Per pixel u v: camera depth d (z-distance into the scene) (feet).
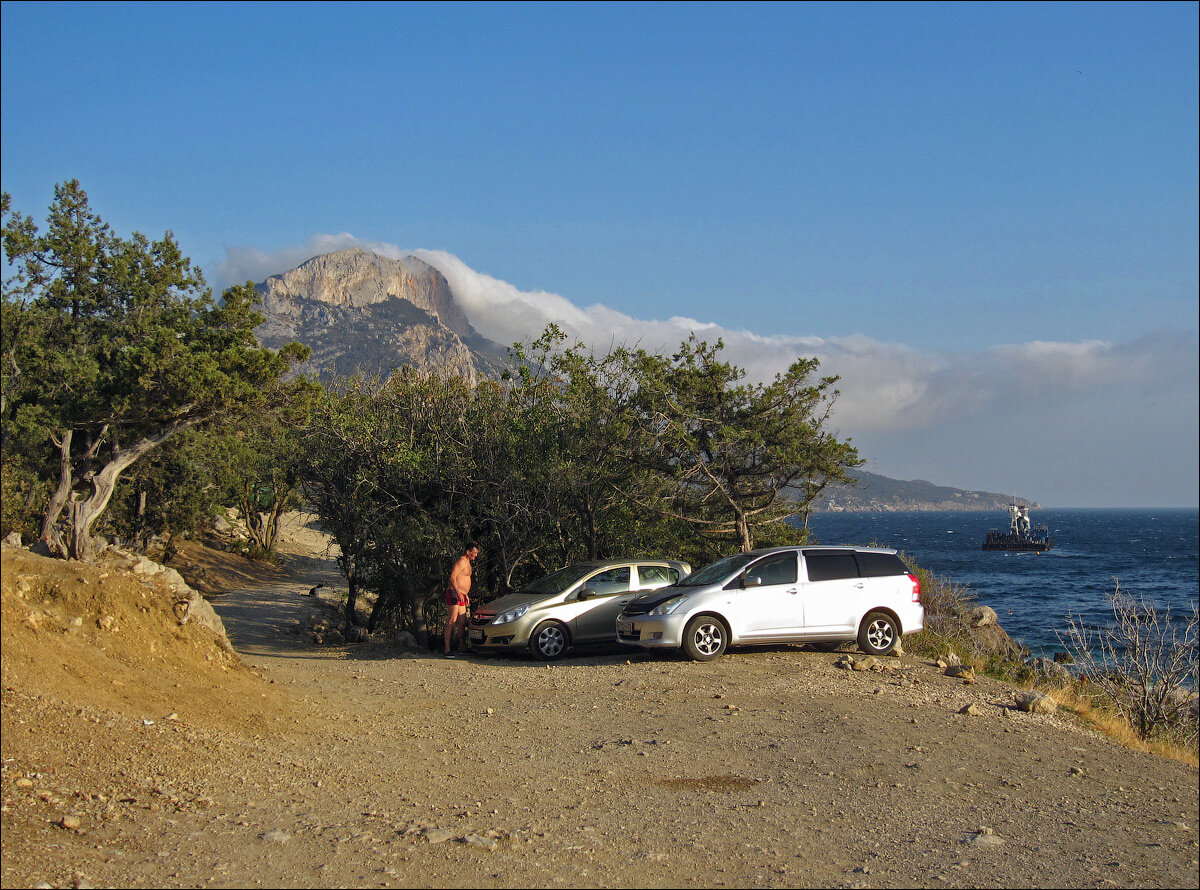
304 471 63.21
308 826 17.47
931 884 15.07
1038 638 102.22
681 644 41.09
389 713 30.73
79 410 59.93
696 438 61.26
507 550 62.13
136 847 15.69
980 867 15.93
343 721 28.94
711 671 38.47
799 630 42.55
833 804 19.89
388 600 67.92
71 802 17.60
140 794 18.75
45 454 73.67
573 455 59.77
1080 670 50.16
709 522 63.46
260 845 16.19
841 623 43.11
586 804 19.62
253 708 28.71
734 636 41.75
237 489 132.98
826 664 40.09
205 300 76.02
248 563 159.94
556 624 47.80
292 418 61.26
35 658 25.48
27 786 17.94
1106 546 360.07
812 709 30.58
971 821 18.86
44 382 61.41
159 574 36.29
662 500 64.13
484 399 63.05
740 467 62.69
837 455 60.39
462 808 19.17
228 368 59.67
